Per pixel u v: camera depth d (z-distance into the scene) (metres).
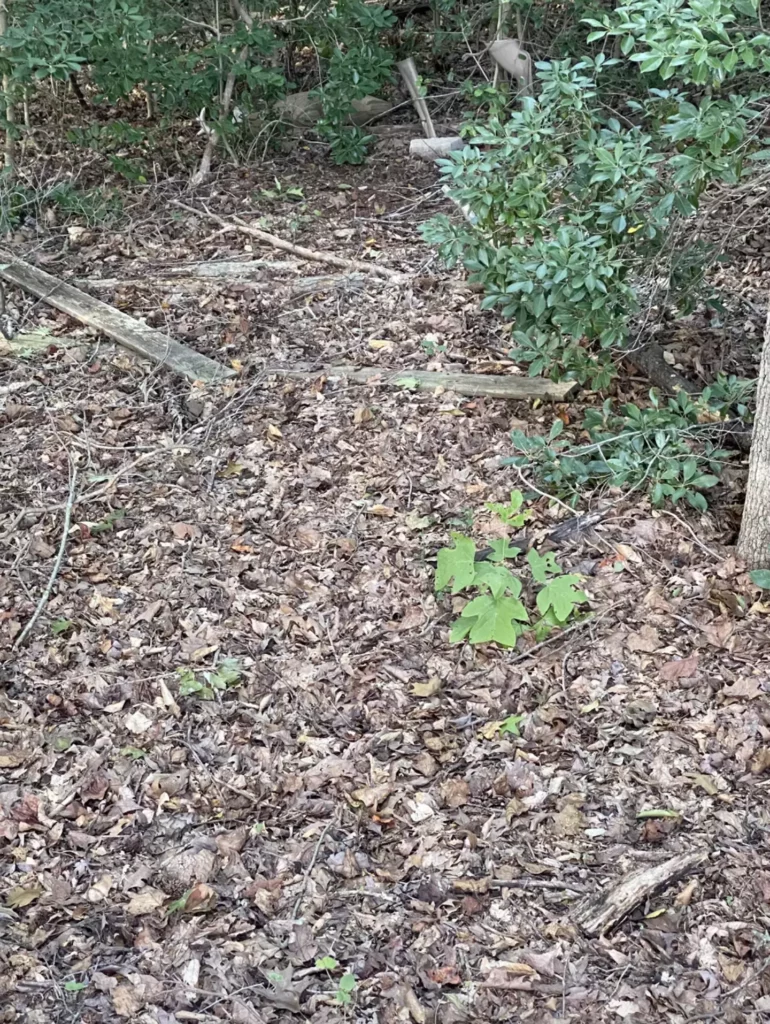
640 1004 2.87
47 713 3.86
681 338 6.00
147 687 3.97
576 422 5.36
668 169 5.33
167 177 8.56
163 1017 2.88
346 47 8.94
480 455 5.15
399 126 9.60
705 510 4.63
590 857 3.30
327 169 8.85
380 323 6.38
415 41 10.35
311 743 3.74
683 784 3.51
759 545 4.30
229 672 4.03
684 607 4.21
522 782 3.56
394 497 4.91
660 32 4.05
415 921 3.13
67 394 5.74
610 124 4.93
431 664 4.07
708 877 3.21
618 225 4.77
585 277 4.64
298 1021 2.87
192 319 6.46
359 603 4.35
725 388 5.06
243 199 8.23
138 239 7.57
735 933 3.04
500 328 6.21
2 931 3.11
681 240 5.52
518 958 3.02
